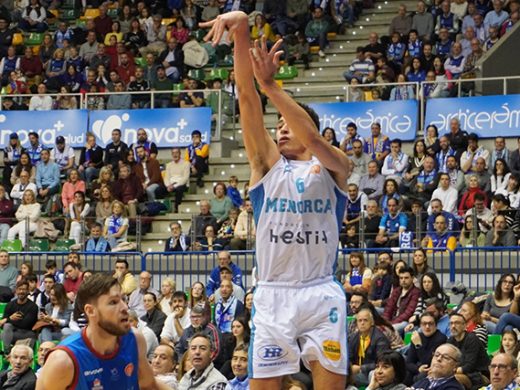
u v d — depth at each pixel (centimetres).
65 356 802
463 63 3089
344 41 3488
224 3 3675
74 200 2717
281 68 3356
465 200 2456
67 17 3834
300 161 821
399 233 2362
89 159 2989
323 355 805
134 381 834
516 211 2312
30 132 3058
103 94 3177
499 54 3098
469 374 1627
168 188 2831
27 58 3525
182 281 2405
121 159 2936
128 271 2216
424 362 1680
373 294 2044
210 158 3005
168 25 3569
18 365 1709
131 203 2723
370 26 3522
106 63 3412
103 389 816
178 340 1947
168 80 3319
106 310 803
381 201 2534
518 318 1817
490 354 1803
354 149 2733
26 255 2558
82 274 2269
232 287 2005
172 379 1477
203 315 1822
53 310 2122
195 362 1551
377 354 1691
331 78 3325
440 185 2506
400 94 2984
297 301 805
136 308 2133
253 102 819
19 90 3394
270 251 811
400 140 2859
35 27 3762
